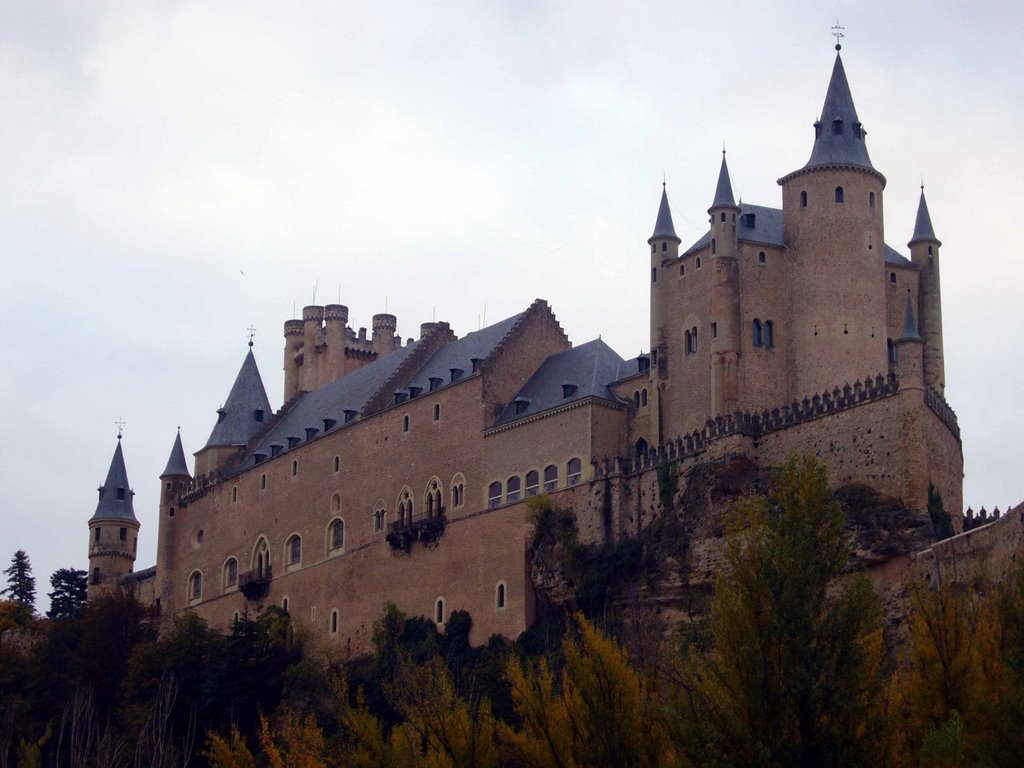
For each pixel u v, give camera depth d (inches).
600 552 4867.1
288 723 3900.1
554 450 5191.9
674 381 4987.7
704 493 4626.0
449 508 5551.2
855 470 4320.9
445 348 6205.7
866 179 4867.1
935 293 5029.5
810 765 2642.7
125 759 4953.3
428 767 3083.2
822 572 2785.4
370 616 5802.2
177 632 5910.4
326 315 7657.5
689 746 2728.8
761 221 4995.1
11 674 6082.7
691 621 4237.2
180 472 7381.9
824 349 4739.2
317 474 6333.7
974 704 2677.2
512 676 3270.2
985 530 3575.3
